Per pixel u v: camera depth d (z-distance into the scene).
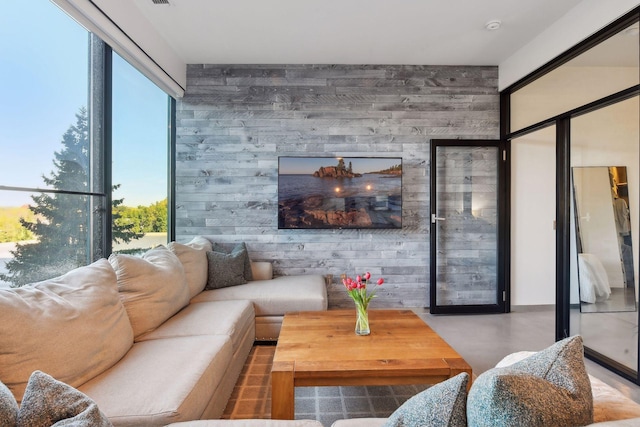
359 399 2.04
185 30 2.96
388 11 2.67
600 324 2.58
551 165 3.78
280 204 3.63
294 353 1.70
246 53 3.42
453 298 3.77
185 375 1.43
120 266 1.95
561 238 2.89
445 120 3.74
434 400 0.79
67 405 0.83
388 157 3.71
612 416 0.85
